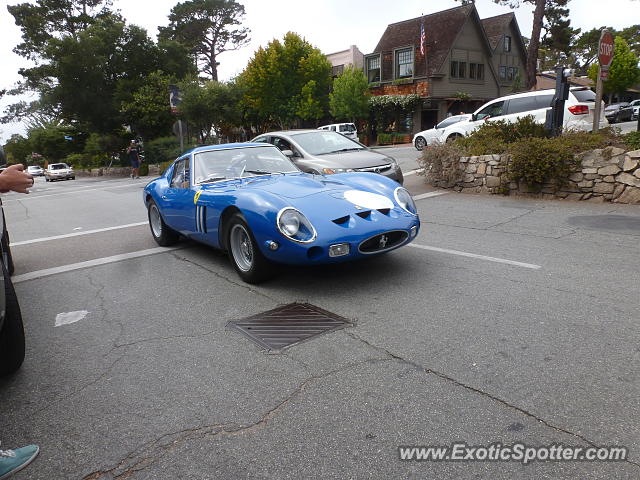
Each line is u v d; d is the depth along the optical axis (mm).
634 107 29422
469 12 34438
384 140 34094
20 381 3088
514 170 8594
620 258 4797
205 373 3004
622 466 1998
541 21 24766
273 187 4633
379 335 3359
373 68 37750
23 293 4996
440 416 2395
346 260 4094
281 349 3252
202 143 33562
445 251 5438
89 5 45062
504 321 3459
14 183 2521
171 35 51750
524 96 12328
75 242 7613
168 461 2217
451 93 34750
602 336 3135
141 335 3678
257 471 2105
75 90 35250
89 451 2338
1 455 2223
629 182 7426
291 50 38000
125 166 37281
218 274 5160
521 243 5617
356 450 2191
